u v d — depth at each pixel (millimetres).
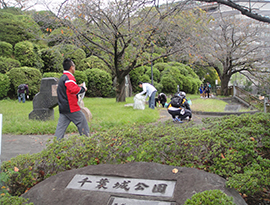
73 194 2809
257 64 23453
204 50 18484
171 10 12008
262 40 22344
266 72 22578
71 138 3928
